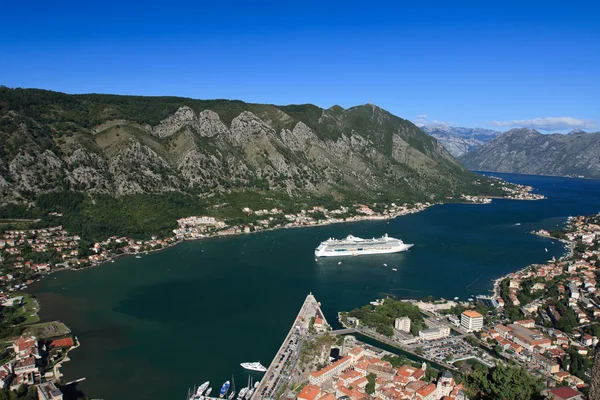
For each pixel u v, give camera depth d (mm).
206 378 162125
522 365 174375
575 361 171125
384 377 159750
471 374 137500
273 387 155375
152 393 152375
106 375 164000
